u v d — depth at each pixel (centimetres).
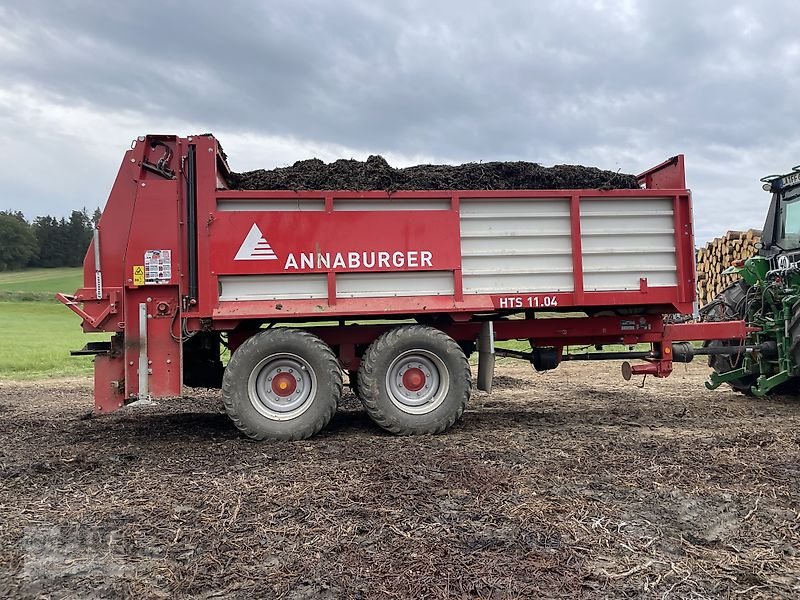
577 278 580
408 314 579
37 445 539
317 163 620
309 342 542
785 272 721
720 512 355
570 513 350
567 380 962
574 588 270
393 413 555
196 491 395
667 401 752
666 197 597
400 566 288
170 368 536
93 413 711
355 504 364
